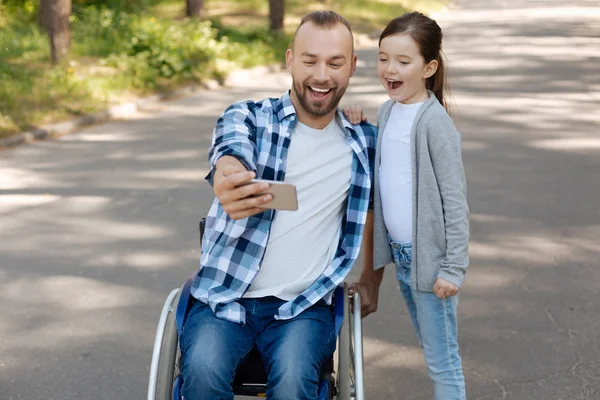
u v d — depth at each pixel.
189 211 6.10
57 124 8.77
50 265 5.04
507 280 4.82
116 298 4.59
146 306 4.49
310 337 2.60
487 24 21.69
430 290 2.84
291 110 2.79
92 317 4.34
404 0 26.66
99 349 4.00
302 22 2.74
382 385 3.71
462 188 2.76
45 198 6.39
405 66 2.79
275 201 2.25
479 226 5.73
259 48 14.63
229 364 2.54
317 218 2.78
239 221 2.71
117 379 3.73
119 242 5.45
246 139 2.68
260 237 2.71
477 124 9.03
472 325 4.26
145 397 3.58
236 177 2.24
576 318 4.33
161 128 9.03
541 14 25.17
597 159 7.49
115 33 13.68
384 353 4.00
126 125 9.19
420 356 3.97
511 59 14.45
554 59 14.38
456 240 2.76
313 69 2.69
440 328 2.88
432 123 2.76
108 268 5.01
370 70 13.36
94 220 5.88
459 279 2.77
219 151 2.60
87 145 8.19
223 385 2.50
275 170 2.76
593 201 6.26
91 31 13.70
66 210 6.10
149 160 7.59
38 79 10.41
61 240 5.47
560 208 6.10
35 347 4.01
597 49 15.79
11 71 10.62
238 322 2.64
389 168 2.87
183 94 11.16
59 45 11.48
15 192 6.55
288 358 2.53
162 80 11.45
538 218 5.88
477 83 11.88
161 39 12.73
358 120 2.90
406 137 2.83
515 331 4.19
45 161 7.54
